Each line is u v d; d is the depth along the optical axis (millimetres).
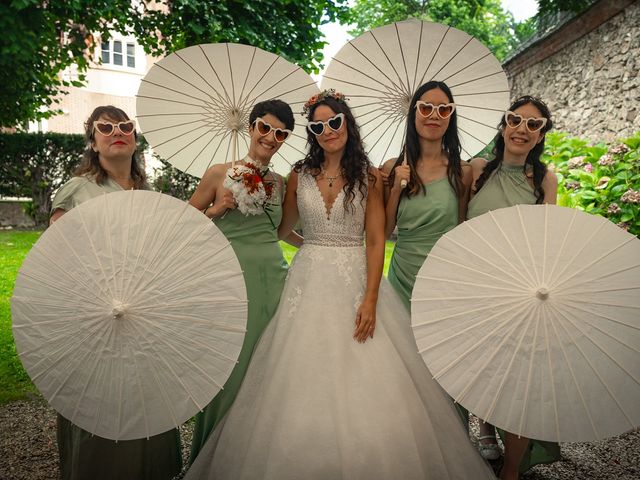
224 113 3055
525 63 12508
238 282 2217
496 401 2170
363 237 2814
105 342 2164
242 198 2611
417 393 2486
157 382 2189
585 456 3215
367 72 3133
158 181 12586
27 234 11844
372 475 2211
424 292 2262
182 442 3338
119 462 2512
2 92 8664
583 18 9430
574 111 10250
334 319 2549
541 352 2135
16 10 6406
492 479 2516
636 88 8133
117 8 7207
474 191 2943
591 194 5676
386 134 3297
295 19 7566
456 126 2850
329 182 2740
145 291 2156
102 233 2164
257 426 2381
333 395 2369
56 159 13453
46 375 2201
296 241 3287
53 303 2168
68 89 21516
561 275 2123
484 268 2191
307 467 2227
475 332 2195
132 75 22594
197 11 6773
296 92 3051
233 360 2211
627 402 2105
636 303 2088
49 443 3285
